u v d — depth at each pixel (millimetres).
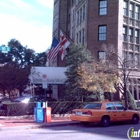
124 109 17344
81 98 24406
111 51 24203
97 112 15812
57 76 30672
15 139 11359
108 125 16297
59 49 28578
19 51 62969
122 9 31594
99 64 22734
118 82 22953
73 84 24422
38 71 29891
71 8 41312
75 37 37156
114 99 28828
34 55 64750
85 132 13703
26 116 19828
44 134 12922
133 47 32250
